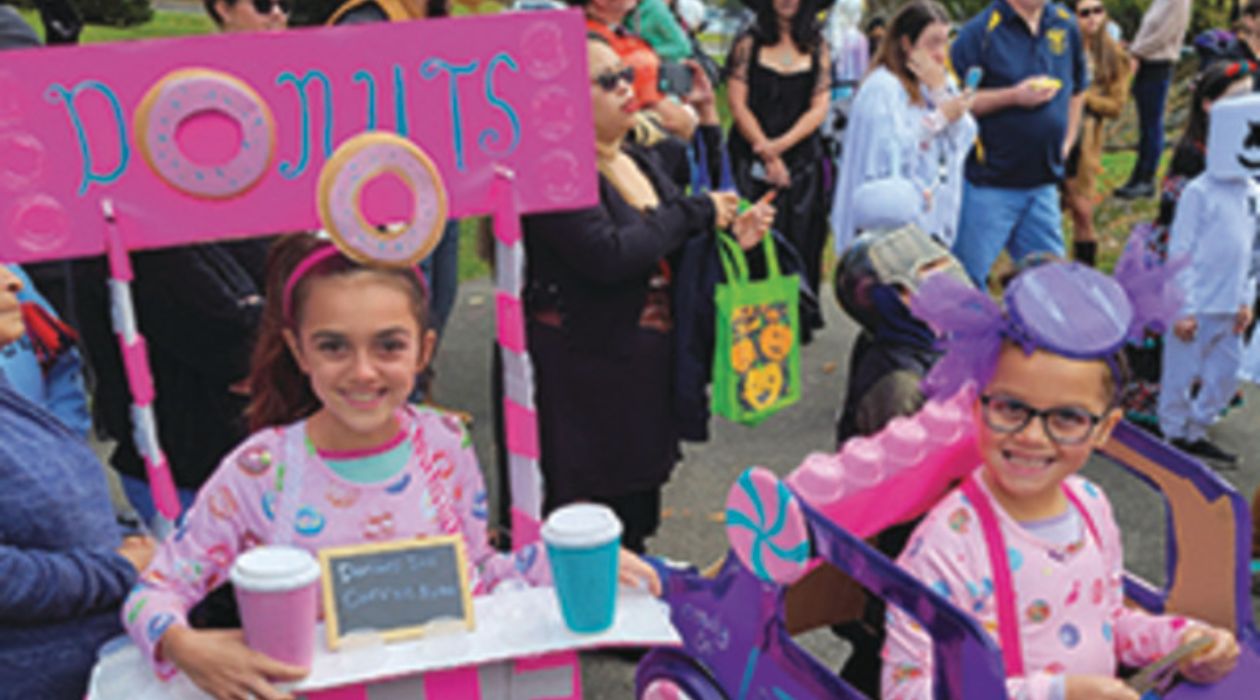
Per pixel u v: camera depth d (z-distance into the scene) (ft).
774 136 22.24
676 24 19.72
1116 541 8.77
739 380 12.94
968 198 20.94
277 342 7.61
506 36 7.67
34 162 6.89
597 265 11.97
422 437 7.49
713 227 12.71
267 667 6.44
